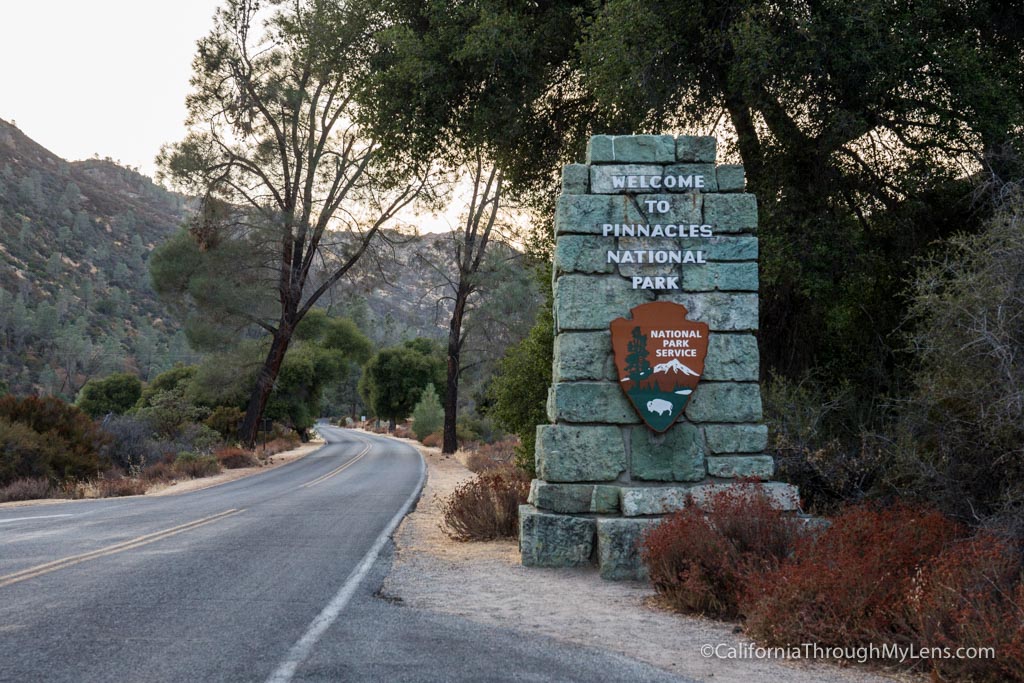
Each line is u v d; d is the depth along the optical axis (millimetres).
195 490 25812
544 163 18422
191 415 48938
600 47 13758
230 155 41062
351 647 5621
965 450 9672
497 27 15656
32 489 22938
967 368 9008
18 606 6887
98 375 154125
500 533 11891
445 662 5297
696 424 10031
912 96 13695
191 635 5898
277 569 9008
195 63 39906
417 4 18188
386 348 98562
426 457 47375
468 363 47562
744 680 5230
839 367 15742
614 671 5273
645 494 9570
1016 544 7578
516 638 6125
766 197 14211
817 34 13086
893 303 14969
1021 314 8227
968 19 14406
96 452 29594
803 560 6840
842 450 12195
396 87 17734
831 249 13664
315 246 43500
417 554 10477
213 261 42188
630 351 9961
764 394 12992
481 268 42094
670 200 10281
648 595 8203
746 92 13734
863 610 6023
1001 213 9797
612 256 10156
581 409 9984
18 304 163375
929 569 6652
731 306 10148
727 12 14094
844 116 13266
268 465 43031
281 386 73938
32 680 4738
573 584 8727
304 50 21594
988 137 13172
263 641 5734
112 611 6711
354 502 18562
